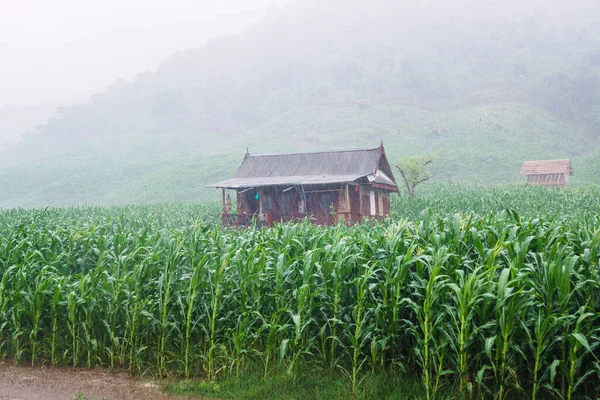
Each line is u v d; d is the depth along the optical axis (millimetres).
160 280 7879
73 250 10789
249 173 30750
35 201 86562
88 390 7199
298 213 27516
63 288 8438
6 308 8602
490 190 44312
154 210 33531
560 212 24969
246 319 7535
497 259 7547
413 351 7223
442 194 39906
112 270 8656
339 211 27516
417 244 7469
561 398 6148
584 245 6973
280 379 7223
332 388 6996
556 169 64750
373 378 7078
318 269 7742
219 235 10047
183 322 7891
